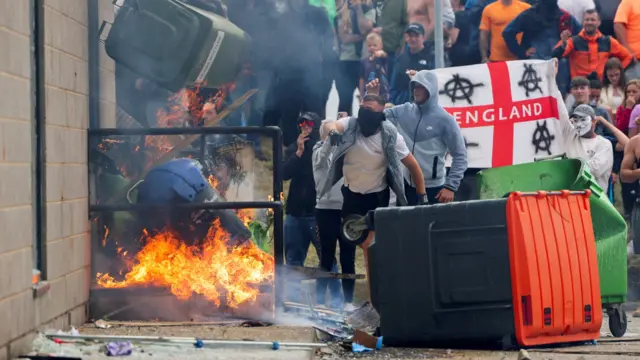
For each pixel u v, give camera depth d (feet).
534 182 106.22
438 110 118.21
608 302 95.35
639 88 158.92
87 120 98.27
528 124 138.72
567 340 89.51
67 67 91.76
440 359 84.48
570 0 168.55
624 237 95.86
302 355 81.71
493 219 87.30
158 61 108.78
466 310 87.76
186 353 81.71
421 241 88.74
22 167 76.95
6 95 73.77
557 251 88.22
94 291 98.02
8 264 73.36
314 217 124.57
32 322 79.77
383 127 106.01
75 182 93.50
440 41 149.38
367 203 107.86
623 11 170.09
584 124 137.28
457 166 118.21
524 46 169.37
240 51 114.83
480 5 172.86
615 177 154.61
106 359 78.13
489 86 139.23
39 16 84.89
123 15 107.86
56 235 87.04
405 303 89.20
